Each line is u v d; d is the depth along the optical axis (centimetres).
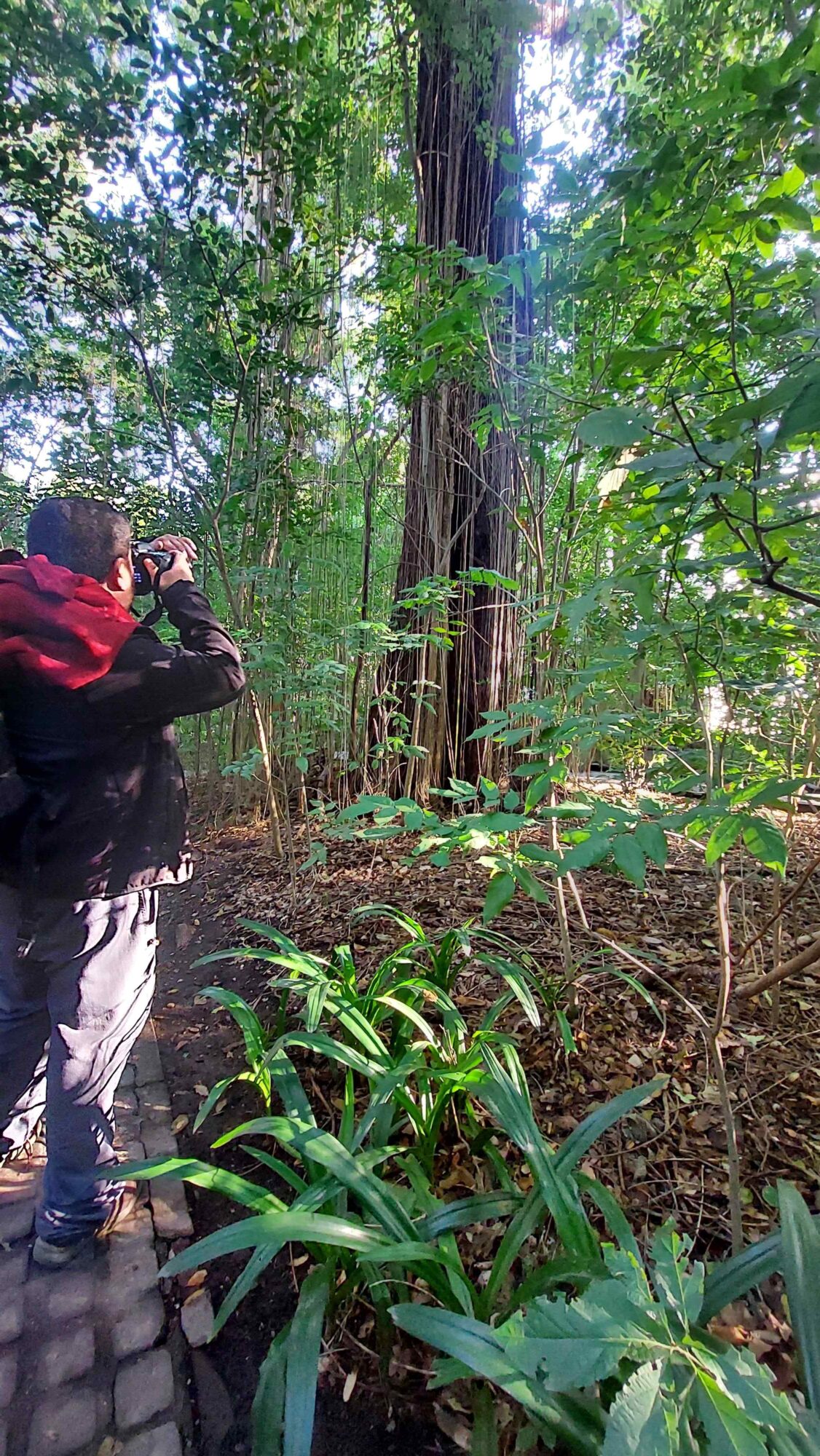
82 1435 90
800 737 168
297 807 349
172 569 129
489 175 272
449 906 228
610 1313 51
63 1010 113
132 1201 128
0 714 103
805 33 69
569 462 120
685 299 137
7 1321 106
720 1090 102
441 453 309
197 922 257
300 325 218
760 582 73
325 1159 96
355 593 339
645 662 131
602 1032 160
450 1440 88
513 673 328
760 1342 94
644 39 159
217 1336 104
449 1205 99
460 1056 127
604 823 82
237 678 119
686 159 88
